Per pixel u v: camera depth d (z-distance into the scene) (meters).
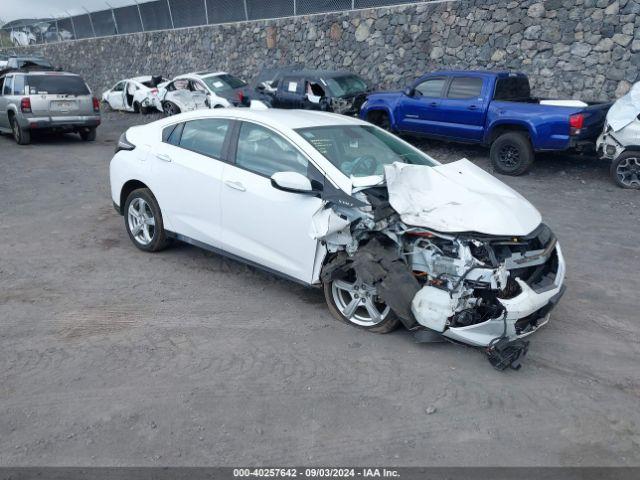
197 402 3.59
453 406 3.57
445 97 11.66
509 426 3.38
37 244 6.70
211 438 3.25
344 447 3.19
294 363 4.05
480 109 11.02
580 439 3.27
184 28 23.91
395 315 4.27
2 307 4.95
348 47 17.75
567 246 6.74
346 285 4.52
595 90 12.88
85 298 5.16
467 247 3.85
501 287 3.82
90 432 3.29
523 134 10.42
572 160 11.76
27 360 4.08
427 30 15.70
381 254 4.14
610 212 8.18
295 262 4.72
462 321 3.90
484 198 4.23
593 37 12.76
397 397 3.66
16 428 3.32
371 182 4.53
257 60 20.97
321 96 14.82
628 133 9.18
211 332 4.52
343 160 4.80
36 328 4.57
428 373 3.94
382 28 16.72
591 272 5.91
